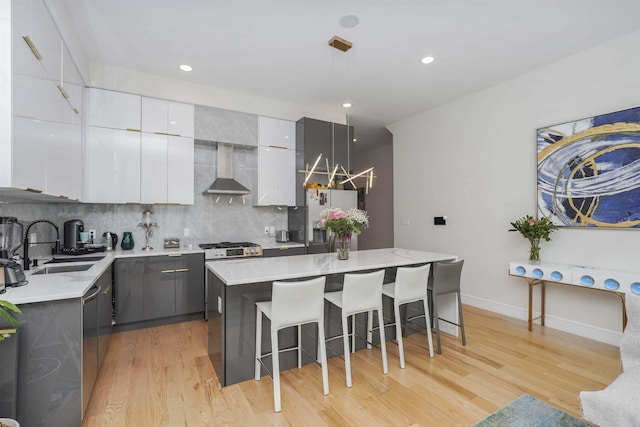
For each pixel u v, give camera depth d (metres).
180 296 3.50
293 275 2.22
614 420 1.32
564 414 1.87
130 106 3.38
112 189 3.28
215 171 4.28
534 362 2.52
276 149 4.32
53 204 3.20
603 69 2.85
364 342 2.84
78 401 1.69
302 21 2.48
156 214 3.90
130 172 3.38
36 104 1.79
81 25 2.54
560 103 3.15
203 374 2.35
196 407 1.94
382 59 3.10
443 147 4.41
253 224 4.54
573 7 2.32
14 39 1.52
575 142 3.02
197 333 3.22
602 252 2.87
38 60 1.83
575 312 3.11
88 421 1.80
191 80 3.64
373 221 7.49
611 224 2.78
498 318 3.58
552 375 2.32
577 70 3.02
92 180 3.18
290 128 4.44
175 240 3.88
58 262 2.77
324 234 4.48
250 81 3.66
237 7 2.31
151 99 3.50
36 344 1.59
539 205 3.30
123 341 2.99
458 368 2.43
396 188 5.18
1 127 1.47
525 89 3.46
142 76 3.45
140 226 3.81
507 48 2.92
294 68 3.30
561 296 3.21
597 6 2.30
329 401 2.01
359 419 1.83
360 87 3.82
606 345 2.83
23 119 1.62
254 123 4.16
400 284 2.47
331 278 2.68
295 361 2.48
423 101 4.29
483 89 3.88
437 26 2.55
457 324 2.96
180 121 3.67
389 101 4.29
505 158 3.66
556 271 2.91
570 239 3.09
